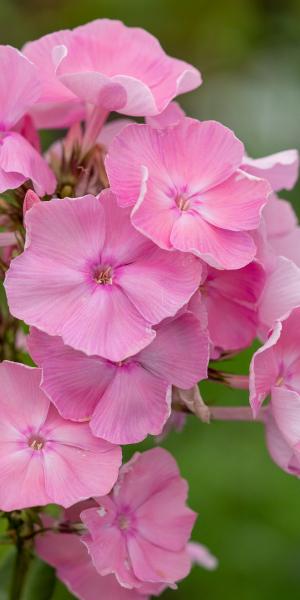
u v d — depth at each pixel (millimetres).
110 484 238
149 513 259
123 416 241
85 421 244
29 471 240
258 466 391
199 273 239
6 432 245
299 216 469
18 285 236
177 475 259
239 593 380
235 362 391
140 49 271
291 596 379
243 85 572
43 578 279
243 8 550
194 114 560
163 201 245
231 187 253
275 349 256
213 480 387
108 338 235
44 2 535
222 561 382
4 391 245
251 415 267
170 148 251
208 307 261
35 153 261
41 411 245
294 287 253
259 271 256
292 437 252
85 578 272
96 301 239
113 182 241
